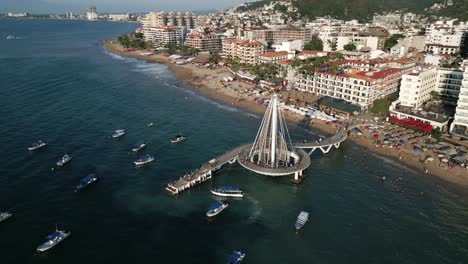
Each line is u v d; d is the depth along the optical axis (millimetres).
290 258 94000
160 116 199250
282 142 145625
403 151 154875
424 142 162875
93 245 96062
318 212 113688
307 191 126125
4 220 104438
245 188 128250
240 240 100375
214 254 94750
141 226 104688
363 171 140125
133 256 92875
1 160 139375
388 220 109750
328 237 102125
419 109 197750
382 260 93625
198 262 91812
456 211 114500
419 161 146250
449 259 94062
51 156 145000
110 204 114812
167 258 92625
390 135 170625
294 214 112750
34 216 106750
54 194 118625
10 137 161500
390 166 143625
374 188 127750
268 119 139500
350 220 109688
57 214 108312
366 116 197000
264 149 140500
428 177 134750
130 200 117438
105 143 160375
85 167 137375
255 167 132250
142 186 126125
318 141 161000
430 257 94688
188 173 135125
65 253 92750
